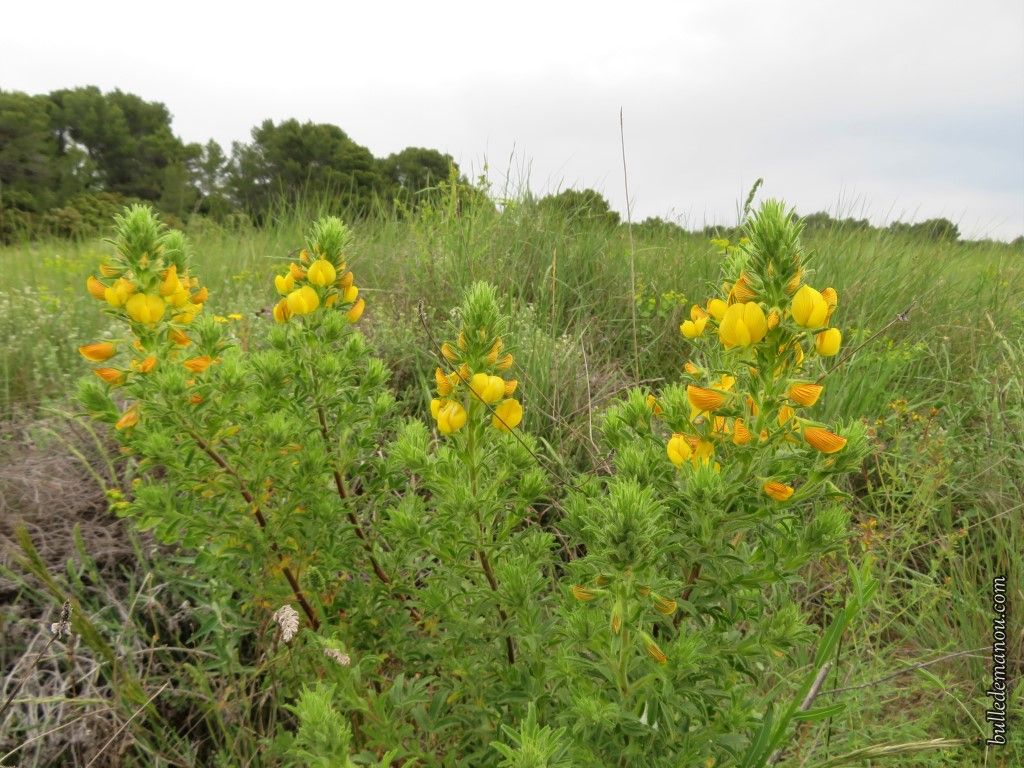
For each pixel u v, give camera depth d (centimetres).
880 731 231
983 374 419
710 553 152
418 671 210
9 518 261
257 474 204
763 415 144
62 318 455
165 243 221
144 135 4275
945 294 559
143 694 199
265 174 3061
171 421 200
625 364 448
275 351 224
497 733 171
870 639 286
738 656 161
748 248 142
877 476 351
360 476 233
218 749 216
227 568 217
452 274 497
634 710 150
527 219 581
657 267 575
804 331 135
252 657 250
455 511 173
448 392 173
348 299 232
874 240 640
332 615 218
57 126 4028
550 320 464
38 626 239
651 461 167
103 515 276
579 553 270
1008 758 231
